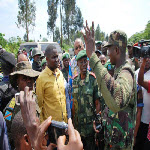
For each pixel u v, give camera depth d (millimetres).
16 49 18875
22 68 2000
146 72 2547
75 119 2707
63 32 43938
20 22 27531
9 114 1515
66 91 2883
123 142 1582
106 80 1286
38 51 4906
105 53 5262
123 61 1601
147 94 2396
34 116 708
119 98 1243
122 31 1588
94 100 2656
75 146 588
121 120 1589
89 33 1463
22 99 721
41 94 2570
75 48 3863
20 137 1008
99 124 2215
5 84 2246
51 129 720
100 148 2131
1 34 18391
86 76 2639
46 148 690
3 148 1195
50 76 2648
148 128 2391
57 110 2576
